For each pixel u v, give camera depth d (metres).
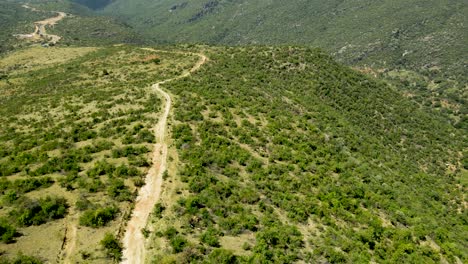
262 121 79.62
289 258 37.25
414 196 73.19
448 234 60.50
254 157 61.19
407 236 51.97
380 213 58.41
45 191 43.47
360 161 76.69
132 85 100.12
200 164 51.69
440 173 101.88
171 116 71.88
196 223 39.56
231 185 49.53
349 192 59.78
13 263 30.92
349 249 43.19
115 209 40.22
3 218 37.09
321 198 54.50
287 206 48.56
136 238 37.00
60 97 97.44
